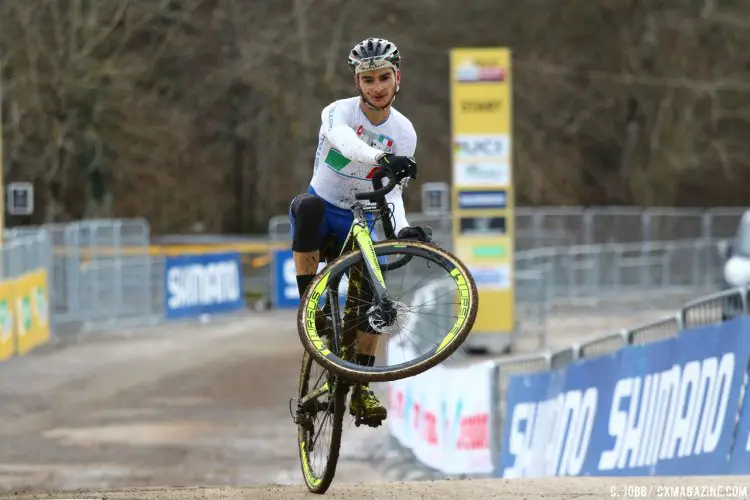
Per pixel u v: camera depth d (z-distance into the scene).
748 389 19.14
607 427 22.52
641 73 105.31
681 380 20.78
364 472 28.69
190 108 98.81
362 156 13.22
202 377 44.16
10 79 87.25
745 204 111.25
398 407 31.45
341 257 13.11
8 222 94.50
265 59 98.75
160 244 82.06
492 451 25.59
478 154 50.72
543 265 69.44
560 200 108.75
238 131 100.50
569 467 23.53
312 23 98.12
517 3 102.12
